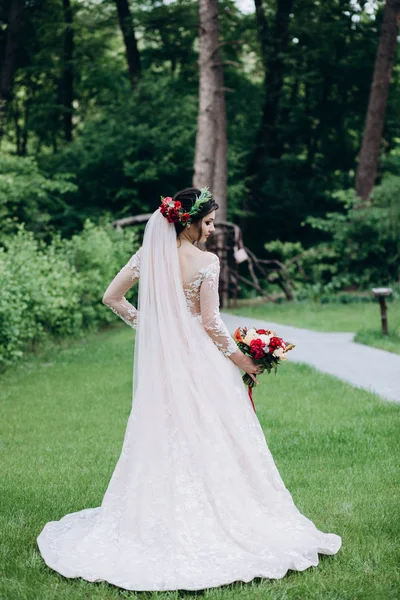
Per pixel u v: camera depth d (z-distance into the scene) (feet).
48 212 82.23
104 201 85.40
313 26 95.04
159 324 12.80
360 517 14.60
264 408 25.62
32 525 14.52
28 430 23.90
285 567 11.96
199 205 12.85
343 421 23.38
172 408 12.55
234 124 100.07
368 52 98.12
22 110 112.37
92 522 13.60
